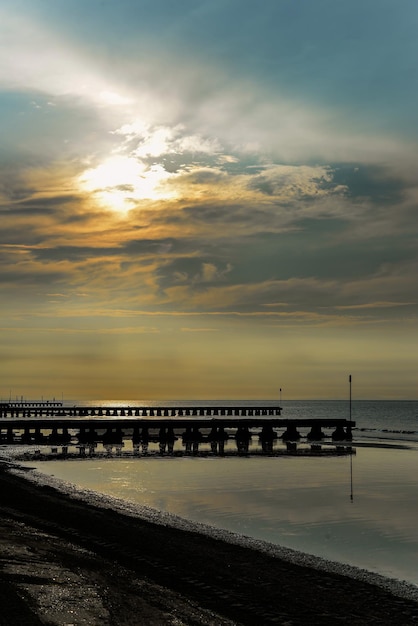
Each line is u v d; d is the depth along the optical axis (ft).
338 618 47.98
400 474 146.00
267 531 81.76
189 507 99.55
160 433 260.01
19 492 100.73
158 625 42.09
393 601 52.70
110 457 189.47
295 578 58.39
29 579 48.52
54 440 253.85
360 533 80.74
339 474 145.79
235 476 141.28
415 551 71.36
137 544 68.59
